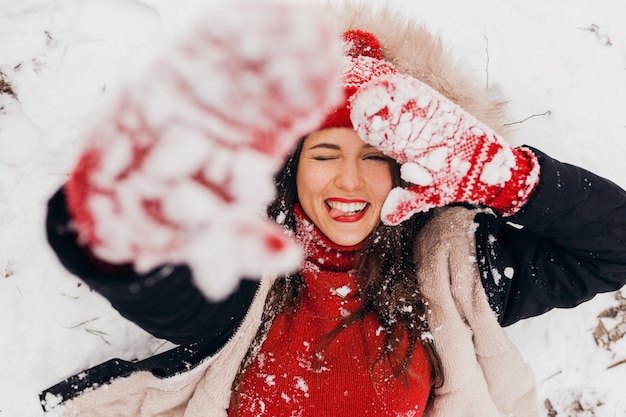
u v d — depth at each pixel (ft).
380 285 4.22
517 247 4.17
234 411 4.30
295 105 2.13
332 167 3.60
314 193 3.68
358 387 4.13
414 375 4.27
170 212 2.11
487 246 4.16
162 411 4.59
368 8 4.24
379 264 4.14
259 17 2.06
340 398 4.13
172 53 2.07
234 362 4.13
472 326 4.41
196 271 2.21
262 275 3.83
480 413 4.60
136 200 2.10
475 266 4.22
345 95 3.37
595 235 3.82
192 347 4.00
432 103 3.29
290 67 2.09
